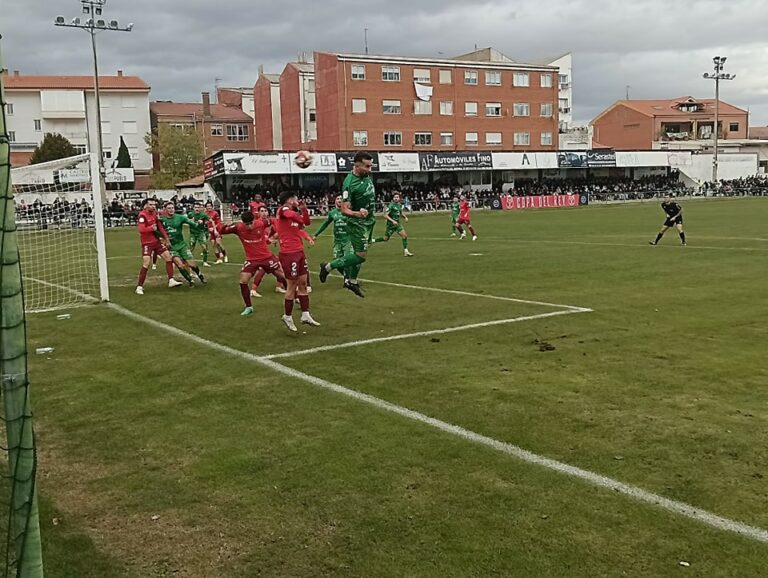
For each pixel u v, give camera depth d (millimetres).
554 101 69312
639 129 88500
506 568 3609
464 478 4703
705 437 5324
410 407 6199
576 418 5805
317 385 6957
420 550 3812
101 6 39406
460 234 27078
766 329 9062
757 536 3877
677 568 3576
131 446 5504
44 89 71312
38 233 21109
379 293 13047
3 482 4672
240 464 5062
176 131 67250
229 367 7754
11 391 2562
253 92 85125
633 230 27922
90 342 9320
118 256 23172
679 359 7621
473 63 65375
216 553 3873
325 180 52531
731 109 91188
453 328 9547
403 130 63156
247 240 10914
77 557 3865
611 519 4098
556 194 55062
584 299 11703
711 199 58594
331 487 4633
